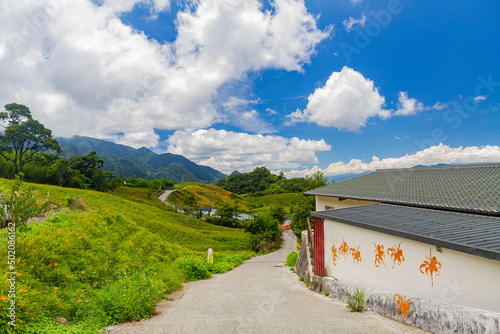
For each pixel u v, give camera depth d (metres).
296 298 6.78
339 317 4.71
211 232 48.81
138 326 4.23
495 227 5.41
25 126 58.44
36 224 10.98
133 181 113.00
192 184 123.56
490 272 3.86
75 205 19.72
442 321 3.69
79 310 4.51
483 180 9.38
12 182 6.23
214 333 3.91
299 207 26.42
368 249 6.60
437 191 9.47
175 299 6.70
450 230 5.26
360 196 11.48
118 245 12.03
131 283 6.49
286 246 50.09
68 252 7.68
